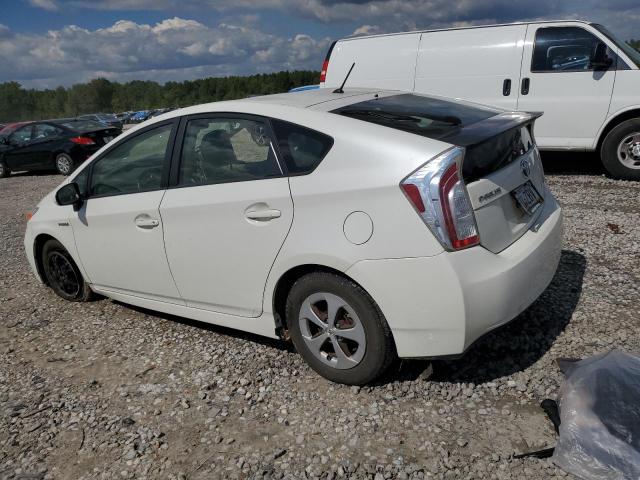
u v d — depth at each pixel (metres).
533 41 7.62
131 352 3.81
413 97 3.70
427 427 2.70
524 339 3.36
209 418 2.97
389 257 2.68
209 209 3.32
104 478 2.62
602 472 2.24
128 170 3.91
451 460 2.47
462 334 2.66
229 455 2.68
